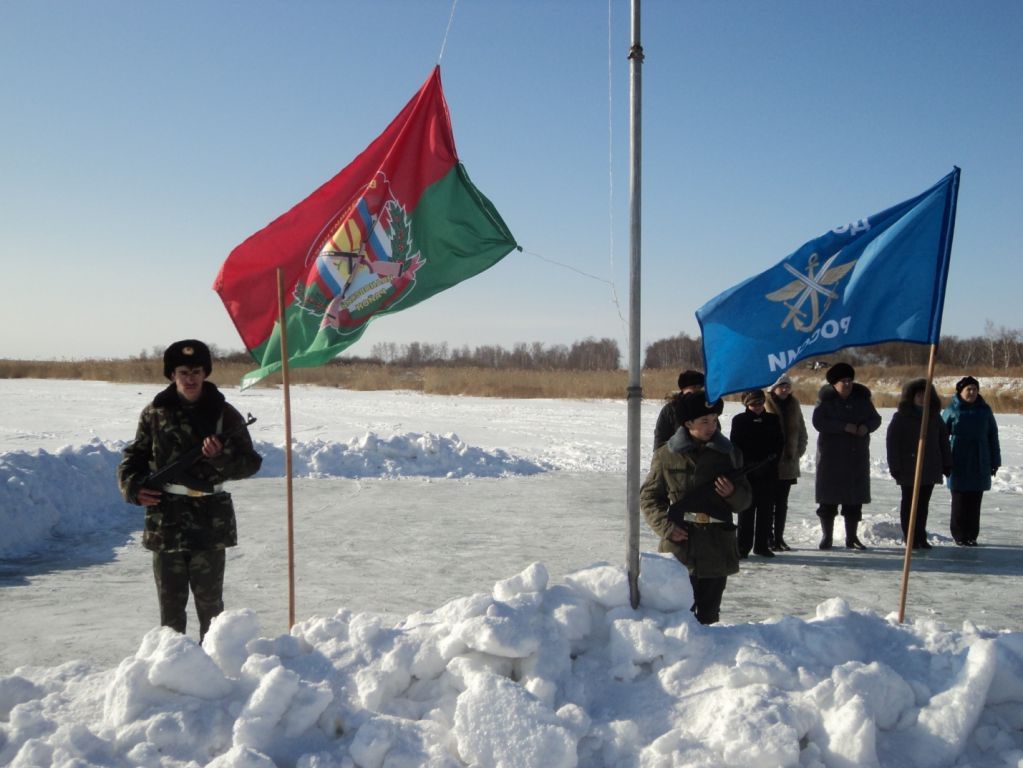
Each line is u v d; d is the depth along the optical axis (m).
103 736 3.62
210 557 4.85
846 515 9.45
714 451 4.96
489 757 3.46
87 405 32.06
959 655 3.99
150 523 4.80
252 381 5.38
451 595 7.43
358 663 4.00
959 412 9.61
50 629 6.37
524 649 3.90
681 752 3.47
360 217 5.39
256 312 5.38
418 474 14.66
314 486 13.29
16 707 3.85
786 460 9.27
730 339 5.08
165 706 3.77
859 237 5.16
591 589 4.31
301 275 5.38
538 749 3.43
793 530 10.48
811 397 33.62
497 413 29.91
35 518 9.53
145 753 3.54
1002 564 8.74
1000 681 3.83
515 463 15.55
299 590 7.55
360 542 9.50
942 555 9.16
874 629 4.28
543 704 3.60
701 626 4.17
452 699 3.85
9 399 35.34
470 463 15.26
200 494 4.82
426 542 9.53
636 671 4.00
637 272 4.45
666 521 4.89
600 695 3.92
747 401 8.99
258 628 4.25
